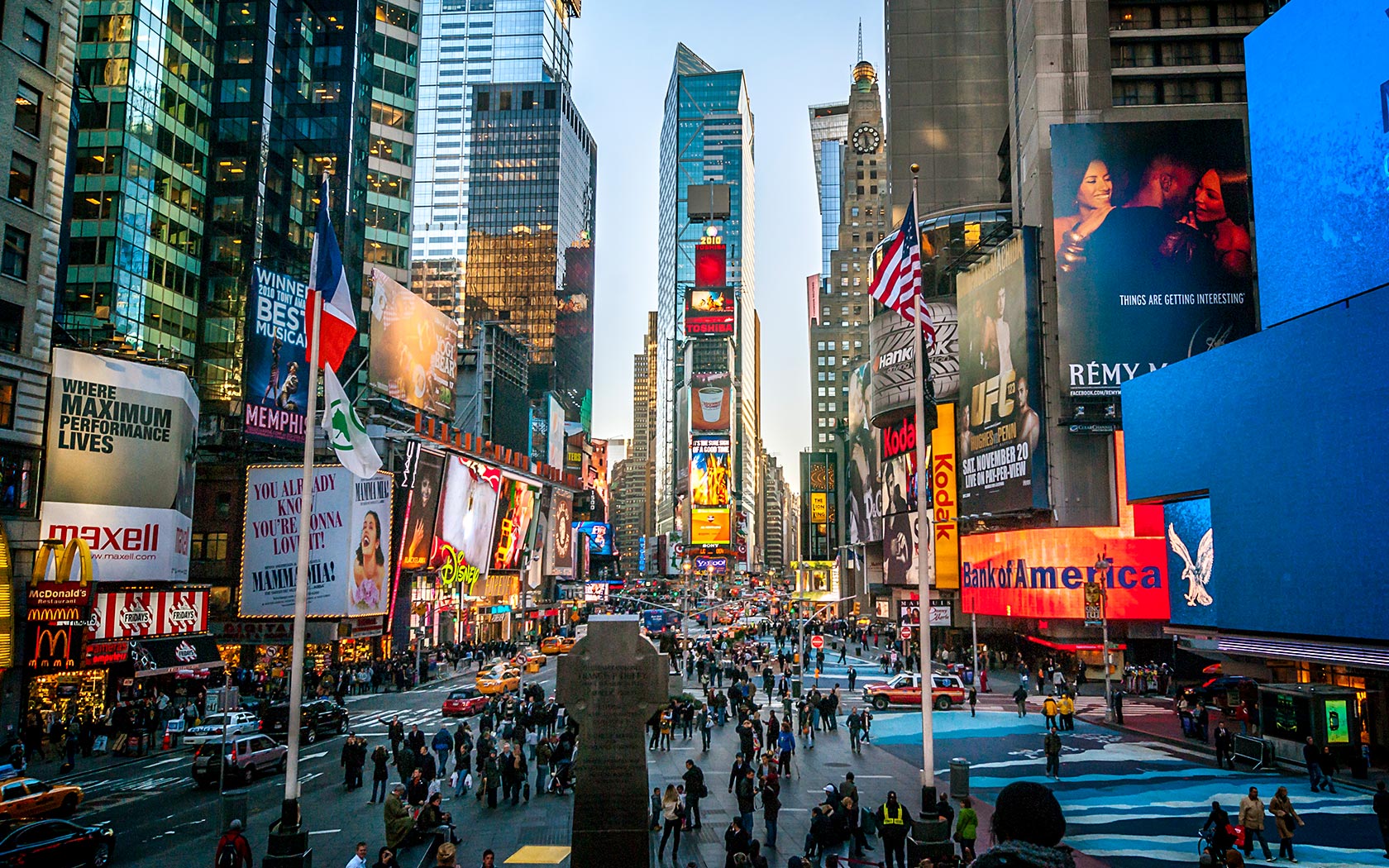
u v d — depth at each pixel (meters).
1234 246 66.38
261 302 62.62
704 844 23.98
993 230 84.19
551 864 21.91
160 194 79.62
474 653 84.88
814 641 75.31
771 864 21.88
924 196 105.69
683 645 83.81
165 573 48.66
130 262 75.38
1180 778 32.44
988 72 107.00
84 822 26.92
